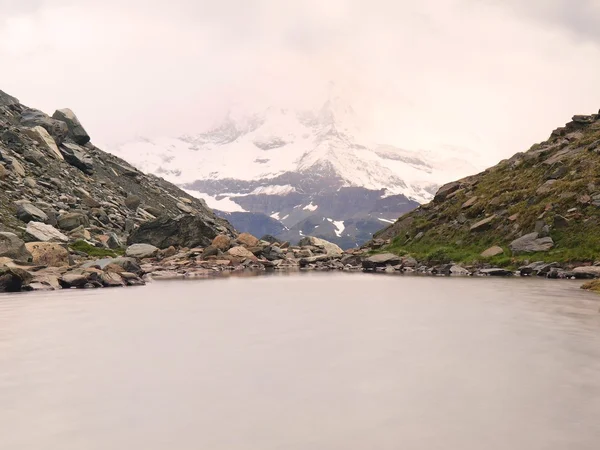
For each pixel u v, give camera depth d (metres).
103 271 35.28
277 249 67.25
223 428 8.50
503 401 9.68
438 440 7.96
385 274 45.84
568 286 30.97
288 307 22.92
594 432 8.23
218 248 59.56
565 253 40.75
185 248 59.00
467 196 58.97
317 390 10.43
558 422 8.65
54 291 30.53
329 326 17.75
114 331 16.98
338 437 8.11
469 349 13.90
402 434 8.20
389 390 10.39
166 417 9.02
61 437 8.21
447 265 46.62
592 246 39.69
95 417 9.03
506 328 17.05
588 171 47.59
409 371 11.78
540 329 16.81
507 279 36.88
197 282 37.25
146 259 53.94
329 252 75.50
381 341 15.08
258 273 47.94
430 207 64.31
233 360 12.89
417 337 15.66
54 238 45.06
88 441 8.05
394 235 66.31
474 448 7.68
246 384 10.85
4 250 34.81
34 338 15.84
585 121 59.31
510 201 51.50
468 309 21.66
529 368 11.93
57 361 12.90
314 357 13.16
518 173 57.16
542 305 22.53
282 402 9.74
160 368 12.20
